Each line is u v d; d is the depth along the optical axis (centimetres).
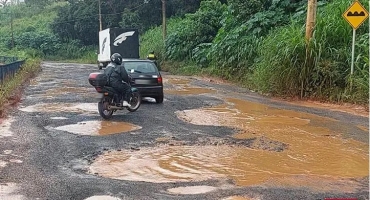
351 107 1303
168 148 758
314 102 1437
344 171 623
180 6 4800
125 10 5344
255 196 512
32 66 3069
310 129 935
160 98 1388
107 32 2886
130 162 668
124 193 522
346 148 763
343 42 1521
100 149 749
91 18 6147
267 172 616
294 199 501
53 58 6462
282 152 732
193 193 523
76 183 560
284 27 1908
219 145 781
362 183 566
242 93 1738
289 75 1520
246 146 774
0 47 6794
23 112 1166
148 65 1391
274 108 1273
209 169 630
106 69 1086
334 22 1538
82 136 856
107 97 1059
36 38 6844
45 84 2106
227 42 2400
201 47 3130
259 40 2139
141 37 4891
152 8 5222
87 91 1741
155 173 611
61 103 1360
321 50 1474
